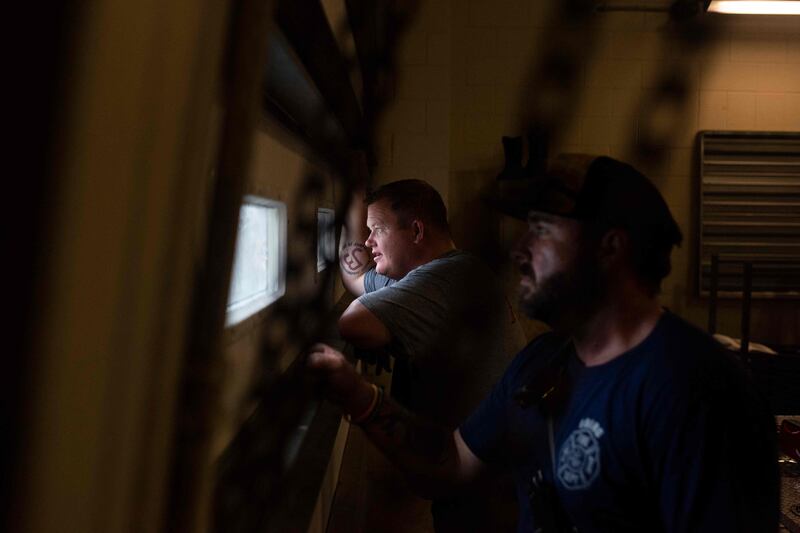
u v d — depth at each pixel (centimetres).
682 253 482
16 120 24
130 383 30
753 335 482
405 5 242
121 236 28
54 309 24
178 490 37
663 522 78
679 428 75
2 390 24
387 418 113
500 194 92
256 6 38
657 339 80
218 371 38
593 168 84
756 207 476
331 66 161
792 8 414
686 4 439
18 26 24
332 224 270
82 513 27
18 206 24
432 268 148
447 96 452
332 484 198
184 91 32
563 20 256
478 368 146
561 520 87
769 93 473
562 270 84
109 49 25
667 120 150
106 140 26
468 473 113
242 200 39
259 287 161
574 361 91
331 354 113
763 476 76
